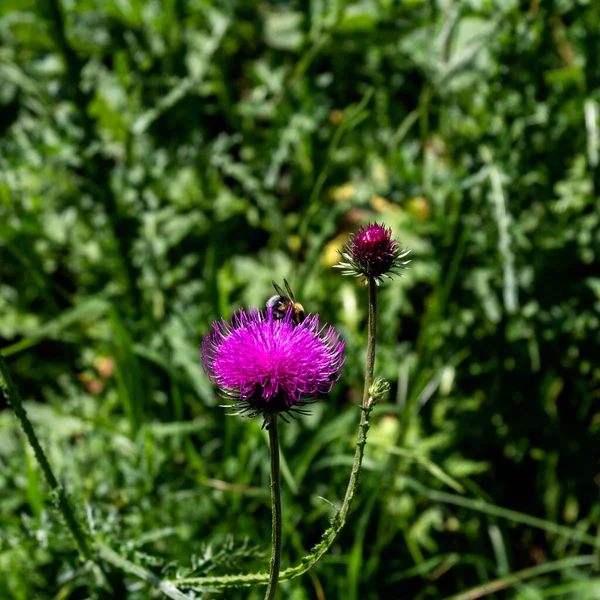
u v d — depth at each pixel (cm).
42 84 60
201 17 67
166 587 32
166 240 57
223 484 46
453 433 52
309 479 49
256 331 28
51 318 61
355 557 43
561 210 53
